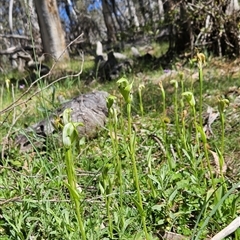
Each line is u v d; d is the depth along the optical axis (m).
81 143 2.92
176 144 2.56
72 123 1.24
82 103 3.46
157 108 4.02
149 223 1.81
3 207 1.99
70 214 1.89
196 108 3.75
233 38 6.64
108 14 21.53
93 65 10.20
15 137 3.26
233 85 4.54
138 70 6.93
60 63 12.09
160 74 6.19
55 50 13.01
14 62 14.34
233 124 3.19
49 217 1.80
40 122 3.31
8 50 11.65
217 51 6.87
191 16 6.70
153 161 2.52
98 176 2.26
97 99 3.67
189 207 1.85
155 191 1.99
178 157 2.52
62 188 2.26
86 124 3.32
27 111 4.40
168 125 3.30
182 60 6.84
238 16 6.66
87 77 7.70
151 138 2.96
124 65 7.23
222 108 1.80
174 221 1.77
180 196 1.98
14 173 2.49
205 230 1.70
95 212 1.86
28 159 2.73
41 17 13.02
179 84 4.89
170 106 4.02
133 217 1.75
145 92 4.68
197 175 2.10
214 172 2.29
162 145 2.69
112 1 24.64
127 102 1.53
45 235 1.76
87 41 19.64
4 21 25.75
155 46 12.27
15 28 26.05
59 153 2.60
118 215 1.80
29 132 3.17
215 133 3.03
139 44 14.18
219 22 6.62
